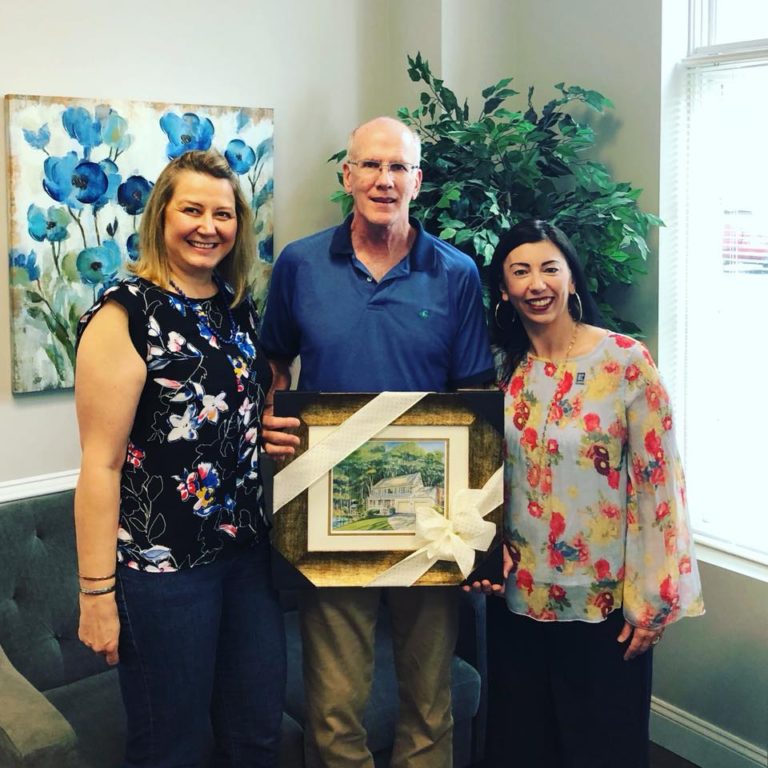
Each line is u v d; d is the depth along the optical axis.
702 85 2.68
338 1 3.01
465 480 1.87
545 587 1.93
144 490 1.70
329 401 1.83
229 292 1.83
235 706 1.90
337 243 1.96
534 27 3.05
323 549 1.87
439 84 2.74
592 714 1.99
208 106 2.72
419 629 1.99
